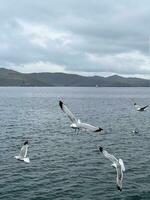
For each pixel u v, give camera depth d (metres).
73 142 69.06
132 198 37.47
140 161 53.09
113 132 82.56
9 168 48.16
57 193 38.41
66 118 114.75
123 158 55.06
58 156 56.00
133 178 44.16
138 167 49.47
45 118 114.31
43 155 56.62
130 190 39.75
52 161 52.56
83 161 52.84
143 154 58.09
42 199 36.72
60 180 42.97
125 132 82.81
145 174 46.00
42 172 46.47
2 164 50.25
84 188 40.12
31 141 69.62
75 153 58.50
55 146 64.56
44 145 65.50
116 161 17.03
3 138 72.62
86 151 60.28
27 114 127.56
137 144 67.31
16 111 139.50
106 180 43.16
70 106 166.38
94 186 40.91
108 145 66.00
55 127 91.56
